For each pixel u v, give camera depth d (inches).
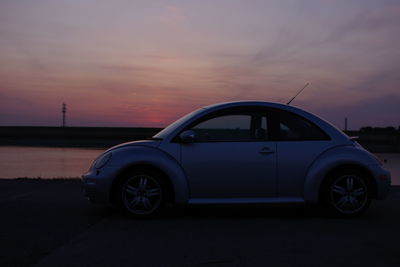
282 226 210.5
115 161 221.6
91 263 151.3
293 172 226.2
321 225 212.8
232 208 259.3
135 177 221.1
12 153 1064.2
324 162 226.1
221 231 199.5
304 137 231.1
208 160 222.7
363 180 226.7
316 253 165.0
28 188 337.1
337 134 233.8
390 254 164.2
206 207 262.1
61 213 237.8
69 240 180.9
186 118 234.8
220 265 150.2
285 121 232.4
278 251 167.5
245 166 223.8
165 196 223.1
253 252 165.8
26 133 2001.7
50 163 767.1
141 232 196.1
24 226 205.5
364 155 230.1
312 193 225.5
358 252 166.7
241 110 232.1
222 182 223.1
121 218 225.5
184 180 221.3
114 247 171.2
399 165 718.5
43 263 150.7
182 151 223.3
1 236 186.5
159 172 223.0
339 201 227.0
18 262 151.6
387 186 230.5
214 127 228.4
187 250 167.9
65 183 366.0
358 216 233.6
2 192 315.9
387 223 217.9
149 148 224.1
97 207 256.1
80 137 1850.4
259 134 229.1
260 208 260.5
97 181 220.1
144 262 152.9
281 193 226.5
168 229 202.5
